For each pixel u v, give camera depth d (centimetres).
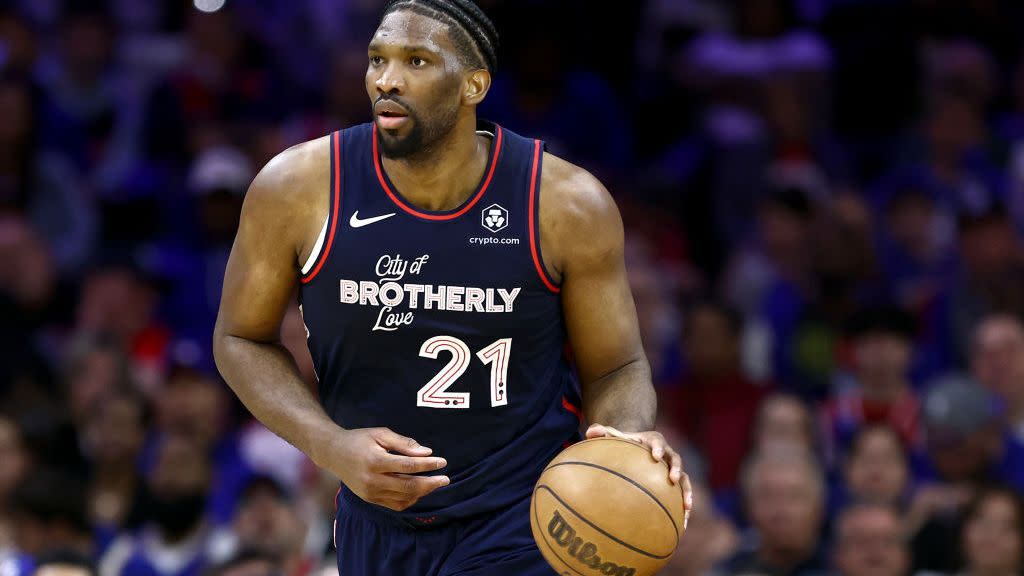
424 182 952
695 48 3098
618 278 989
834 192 2791
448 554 1010
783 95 2898
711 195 2834
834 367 2372
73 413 2208
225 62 3078
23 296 2506
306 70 3141
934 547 1853
